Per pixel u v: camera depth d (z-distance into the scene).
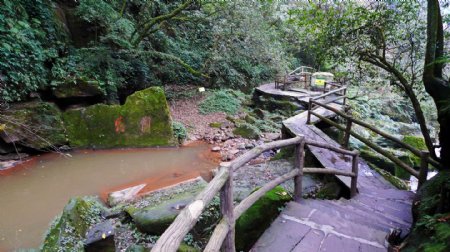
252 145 8.27
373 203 4.08
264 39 12.95
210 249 1.80
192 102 11.79
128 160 7.23
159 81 11.53
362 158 6.45
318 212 3.19
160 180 6.13
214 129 9.59
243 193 4.23
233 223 2.21
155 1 11.36
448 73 4.06
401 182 5.38
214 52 12.13
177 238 1.38
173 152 7.87
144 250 3.33
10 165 6.43
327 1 4.84
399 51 4.66
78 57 8.27
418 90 4.87
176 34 13.01
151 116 8.16
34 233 4.20
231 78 13.48
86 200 4.36
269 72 15.66
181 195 4.58
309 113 7.48
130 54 9.47
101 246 3.10
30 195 5.35
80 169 6.60
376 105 13.18
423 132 4.06
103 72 8.68
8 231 4.23
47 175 6.21
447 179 2.85
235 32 11.98
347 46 4.83
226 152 7.86
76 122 7.65
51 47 7.72
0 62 6.05
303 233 2.80
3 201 5.09
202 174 6.48
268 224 3.35
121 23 9.44
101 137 7.83
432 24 3.31
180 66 12.28
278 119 10.36
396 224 3.36
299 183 3.62
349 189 4.39
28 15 7.41
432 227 2.30
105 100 8.64
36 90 7.11
